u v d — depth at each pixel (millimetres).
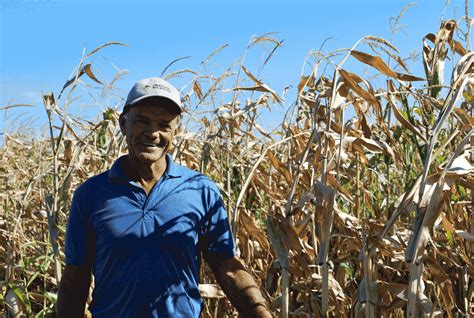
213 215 3135
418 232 3266
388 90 4348
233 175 5223
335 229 4500
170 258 2973
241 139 5859
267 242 4410
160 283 2945
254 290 3129
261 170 5086
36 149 8375
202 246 3170
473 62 3568
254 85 5148
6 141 8141
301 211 4328
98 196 3043
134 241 2955
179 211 3012
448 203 3756
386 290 3539
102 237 2998
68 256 3111
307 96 4578
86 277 3176
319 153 4070
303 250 4102
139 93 2932
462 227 4121
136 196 3002
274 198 4660
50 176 5758
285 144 5461
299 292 4426
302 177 4363
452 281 4125
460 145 3316
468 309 3996
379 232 3646
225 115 5211
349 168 4742
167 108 2955
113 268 2980
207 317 4539
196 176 3154
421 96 3848
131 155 3062
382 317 3809
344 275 4398
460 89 3342
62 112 4418
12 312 4492
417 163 4895
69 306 3184
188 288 3041
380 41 3906
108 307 3014
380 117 4098
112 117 5156
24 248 5238
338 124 4277
